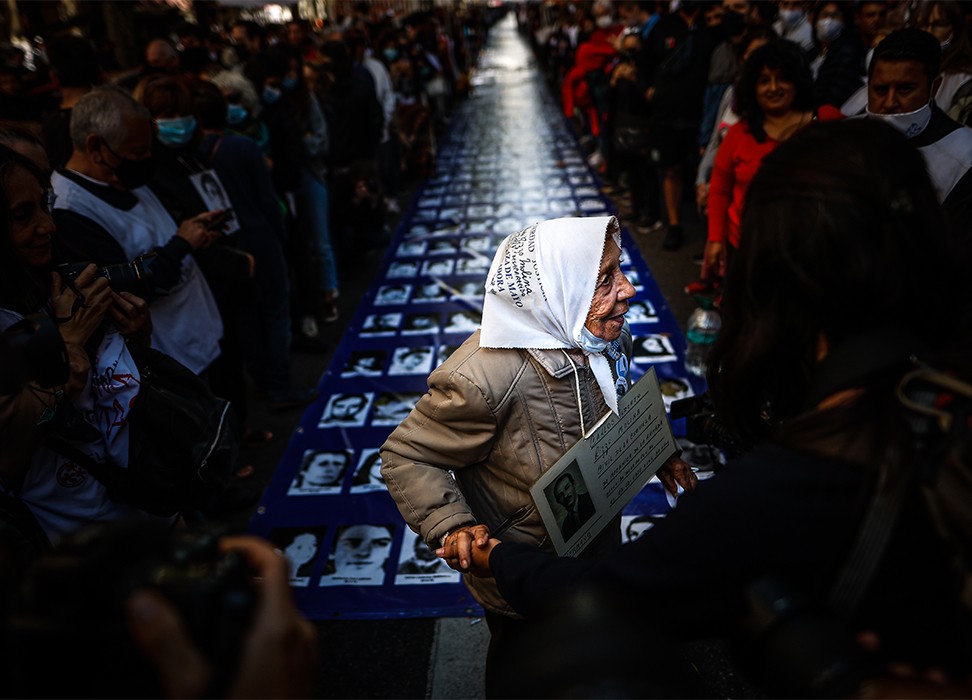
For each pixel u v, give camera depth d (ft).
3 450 4.68
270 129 13.92
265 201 11.33
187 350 8.34
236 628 1.64
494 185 26.71
